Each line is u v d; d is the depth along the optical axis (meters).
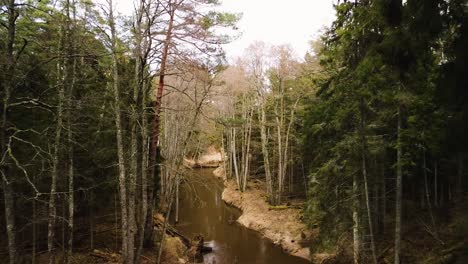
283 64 26.77
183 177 15.02
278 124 27.95
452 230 14.75
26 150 11.41
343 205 13.80
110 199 19.17
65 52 10.28
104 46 12.23
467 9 5.02
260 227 24.75
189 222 26.88
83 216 20.20
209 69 14.09
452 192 17.45
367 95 10.67
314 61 22.47
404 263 13.69
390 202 19.81
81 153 14.52
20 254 13.08
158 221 21.00
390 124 12.45
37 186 12.16
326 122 13.72
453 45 5.18
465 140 5.21
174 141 22.16
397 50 5.94
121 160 11.69
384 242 15.79
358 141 12.03
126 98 13.62
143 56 12.60
